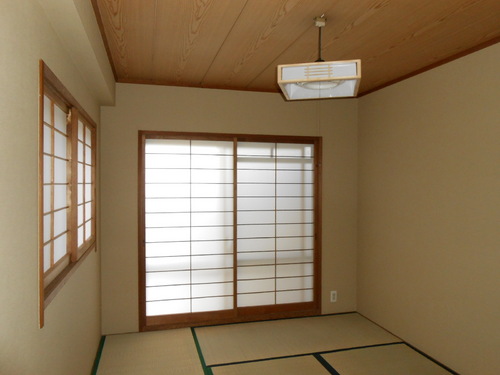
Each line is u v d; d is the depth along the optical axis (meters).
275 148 4.15
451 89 2.98
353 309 4.32
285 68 1.99
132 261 3.70
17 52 1.23
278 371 2.90
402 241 3.55
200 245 3.91
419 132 3.33
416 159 3.37
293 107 4.14
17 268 1.22
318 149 4.23
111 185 3.64
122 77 3.61
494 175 2.60
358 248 4.31
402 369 2.95
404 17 2.31
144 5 2.15
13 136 1.19
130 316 3.70
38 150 1.46
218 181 3.96
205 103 3.88
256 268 4.11
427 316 3.22
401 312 3.55
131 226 3.69
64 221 2.18
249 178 4.07
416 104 3.37
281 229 4.18
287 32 2.54
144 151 3.73
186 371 2.90
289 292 4.21
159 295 3.82
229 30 2.51
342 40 2.68
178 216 3.86
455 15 2.29
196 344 3.41
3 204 1.10
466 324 2.81
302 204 4.24
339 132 4.28
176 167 3.85
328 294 4.25
